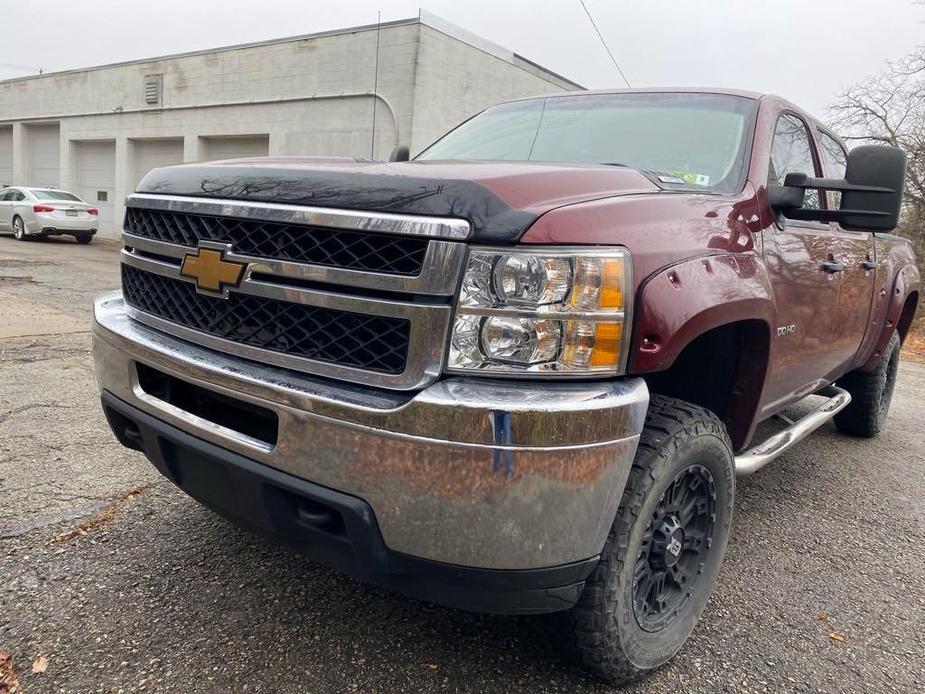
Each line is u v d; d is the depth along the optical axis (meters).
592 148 2.95
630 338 1.76
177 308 2.17
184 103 17.78
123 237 2.44
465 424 1.59
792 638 2.49
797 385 3.29
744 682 2.22
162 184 2.26
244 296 1.95
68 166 21.58
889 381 5.16
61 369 5.21
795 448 4.82
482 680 2.11
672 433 2.03
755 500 3.81
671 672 2.24
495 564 1.68
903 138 16.11
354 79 14.19
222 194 1.99
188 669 2.05
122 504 3.06
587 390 1.69
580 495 1.69
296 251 1.83
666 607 2.28
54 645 2.11
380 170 1.88
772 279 2.56
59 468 3.39
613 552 1.89
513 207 1.67
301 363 1.82
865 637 2.53
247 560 2.68
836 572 3.02
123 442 2.45
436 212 1.66
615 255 1.73
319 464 1.76
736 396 2.60
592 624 1.94
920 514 3.77
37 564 2.54
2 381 4.80
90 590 2.41
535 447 1.60
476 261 1.64
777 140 3.04
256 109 16.17
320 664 2.12
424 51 13.20
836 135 4.40
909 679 2.30
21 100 22.75
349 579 2.61
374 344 1.73
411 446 1.63
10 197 17.58
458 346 1.65
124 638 2.17
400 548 1.71
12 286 9.29
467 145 3.28
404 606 2.46
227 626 2.27
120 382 2.30
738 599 2.74
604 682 2.15
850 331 3.72
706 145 2.83
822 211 2.70
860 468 4.49
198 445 2.01
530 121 3.29
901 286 4.44
